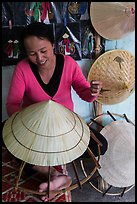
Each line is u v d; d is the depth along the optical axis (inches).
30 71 53.5
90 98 56.1
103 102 68.7
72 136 39.2
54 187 42.2
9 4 57.4
